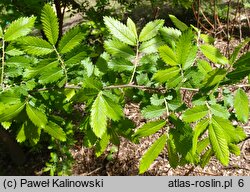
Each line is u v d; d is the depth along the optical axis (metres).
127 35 0.47
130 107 1.40
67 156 1.20
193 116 0.41
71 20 2.14
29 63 0.46
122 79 0.50
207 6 1.72
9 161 1.49
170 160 0.44
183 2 1.37
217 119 0.41
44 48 0.43
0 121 0.42
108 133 0.50
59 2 1.34
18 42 0.43
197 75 0.43
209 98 0.42
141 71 0.48
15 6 0.86
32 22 0.44
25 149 1.50
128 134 0.50
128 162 1.31
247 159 1.19
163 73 0.42
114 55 0.47
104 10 1.34
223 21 1.80
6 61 0.45
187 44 0.41
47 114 0.48
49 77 0.45
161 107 0.45
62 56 0.46
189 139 0.42
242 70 0.41
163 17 2.04
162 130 1.34
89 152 1.38
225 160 0.40
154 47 0.47
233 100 0.46
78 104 1.17
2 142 1.47
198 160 0.44
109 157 1.33
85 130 0.51
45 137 1.19
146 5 1.92
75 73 0.47
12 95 0.44
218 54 0.47
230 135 0.40
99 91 0.43
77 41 0.44
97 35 1.15
